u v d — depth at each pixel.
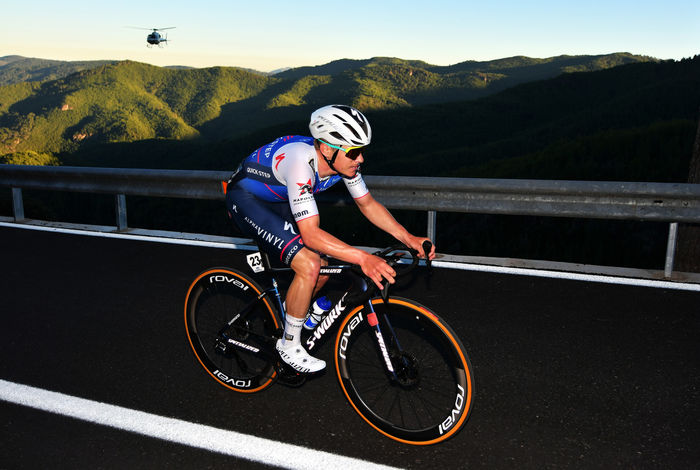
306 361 2.44
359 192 2.50
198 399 2.76
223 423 2.54
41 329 3.65
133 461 2.26
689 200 4.06
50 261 5.16
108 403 2.72
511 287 4.20
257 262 2.56
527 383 2.84
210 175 5.53
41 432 2.48
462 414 2.14
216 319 2.96
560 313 3.71
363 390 2.70
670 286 4.14
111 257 5.24
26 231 6.32
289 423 2.53
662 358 3.07
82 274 4.77
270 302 2.62
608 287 4.15
